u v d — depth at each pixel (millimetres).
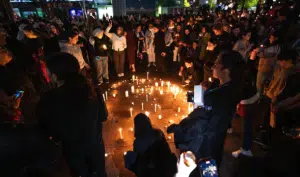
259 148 3957
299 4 6859
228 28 7414
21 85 2338
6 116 1884
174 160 2287
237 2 20703
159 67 8859
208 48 5633
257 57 5723
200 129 2342
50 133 2002
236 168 3525
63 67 2066
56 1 19547
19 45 5324
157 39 8195
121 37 7695
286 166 2408
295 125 2760
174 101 5992
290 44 4887
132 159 2529
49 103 1934
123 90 6906
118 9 22797
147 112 5273
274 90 3438
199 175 2439
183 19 12648
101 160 2631
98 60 7152
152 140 2234
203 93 2352
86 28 11094
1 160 1586
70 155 2234
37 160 1785
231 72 2244
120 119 5082
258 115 4359
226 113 2275
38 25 9664
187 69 6887
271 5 14023
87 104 2160
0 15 12086
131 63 8789
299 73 3080
